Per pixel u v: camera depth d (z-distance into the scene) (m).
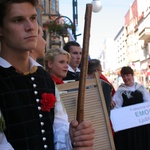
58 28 10.10
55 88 1.53
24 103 1.30
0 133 1.20
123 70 4.62
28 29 1.27
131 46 43.81
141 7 35.19
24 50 1.30
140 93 4.48
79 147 1.20
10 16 1.26
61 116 1.50
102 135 2.14
